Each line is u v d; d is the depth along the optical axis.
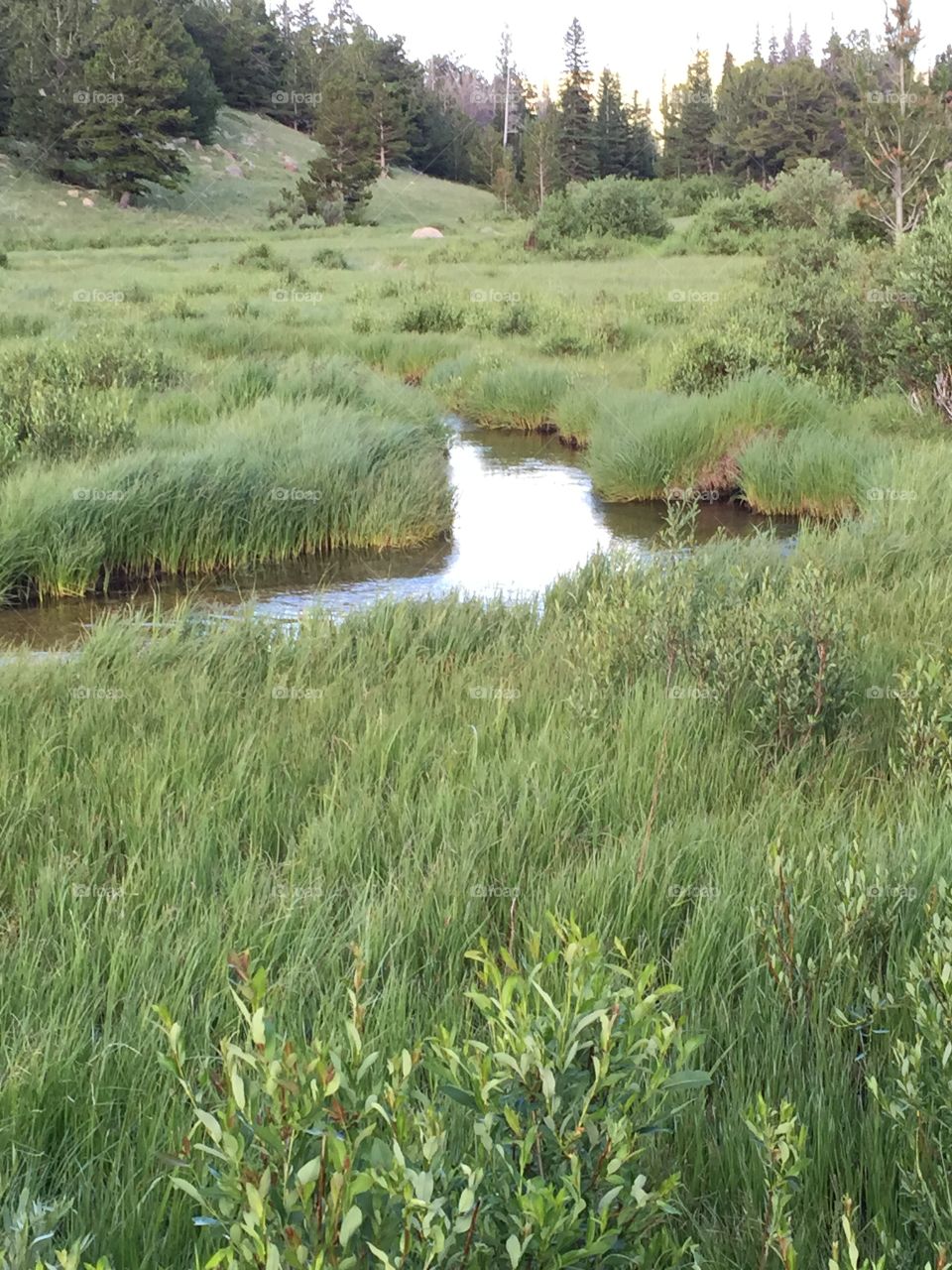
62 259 52.47
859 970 3.67
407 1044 3.28
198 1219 2.03
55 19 81.62
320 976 3.79
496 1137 2.16
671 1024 2.24
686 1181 2.89
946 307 15.45
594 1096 2.29
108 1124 3.12
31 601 10.65
